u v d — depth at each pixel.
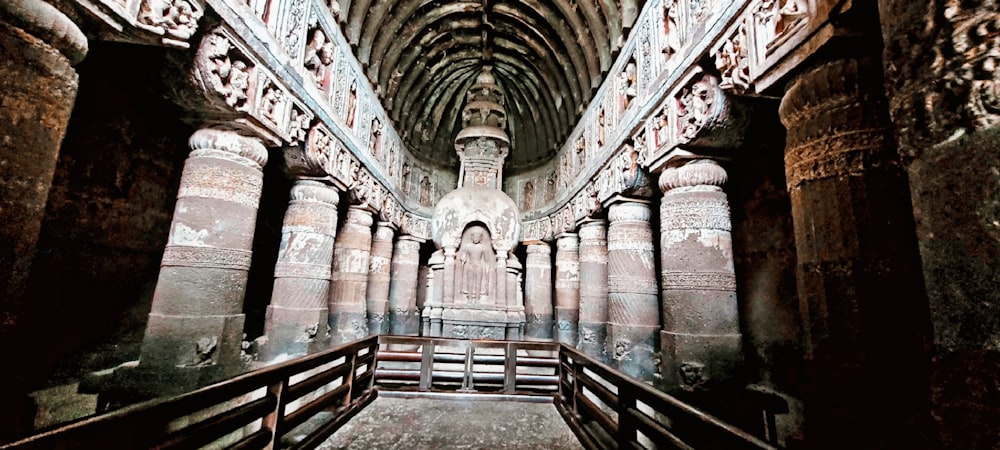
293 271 6.76
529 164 14.77
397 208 11.96
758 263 5.79
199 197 4.61
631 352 6.90
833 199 2.55
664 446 2.88
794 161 2.91
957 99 1.57
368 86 9.47
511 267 10.52
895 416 2.09
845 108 2.62
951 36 1.61
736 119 4.77
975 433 1.41
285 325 6.53
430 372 6.44
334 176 7.29
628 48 7.50
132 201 5.15
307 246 6.90
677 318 5.18
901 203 2.31
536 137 14.34
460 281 10.28
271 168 7.06
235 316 4.74
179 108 4.79
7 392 2.53
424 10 10.88
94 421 1.95
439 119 14.53
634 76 7.32
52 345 4.23
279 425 3.48
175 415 2.41
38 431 1.77
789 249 5.25
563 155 12.14
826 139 2.67
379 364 8.23
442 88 14.03
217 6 4.18
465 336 9.74
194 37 4.22
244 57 4.77
